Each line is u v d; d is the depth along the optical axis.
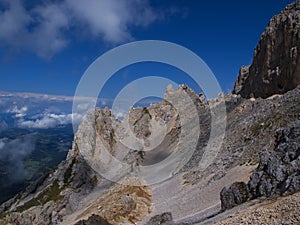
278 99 107.12
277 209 32.47
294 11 129.62
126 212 81.50
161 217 62.56
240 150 91.94
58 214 127.69
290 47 121.75
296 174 42.84
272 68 132.75
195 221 54.72
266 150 56.91
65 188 145.75
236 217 36.59
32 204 142.75
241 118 122.19
